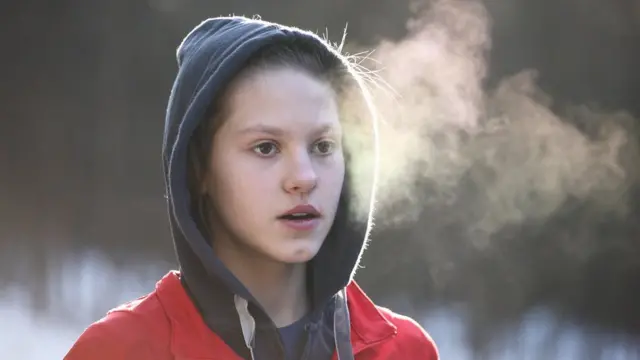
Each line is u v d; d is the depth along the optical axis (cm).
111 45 3406
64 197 2423
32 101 3388
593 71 2444
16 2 3516
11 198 2408
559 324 1393
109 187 2567
